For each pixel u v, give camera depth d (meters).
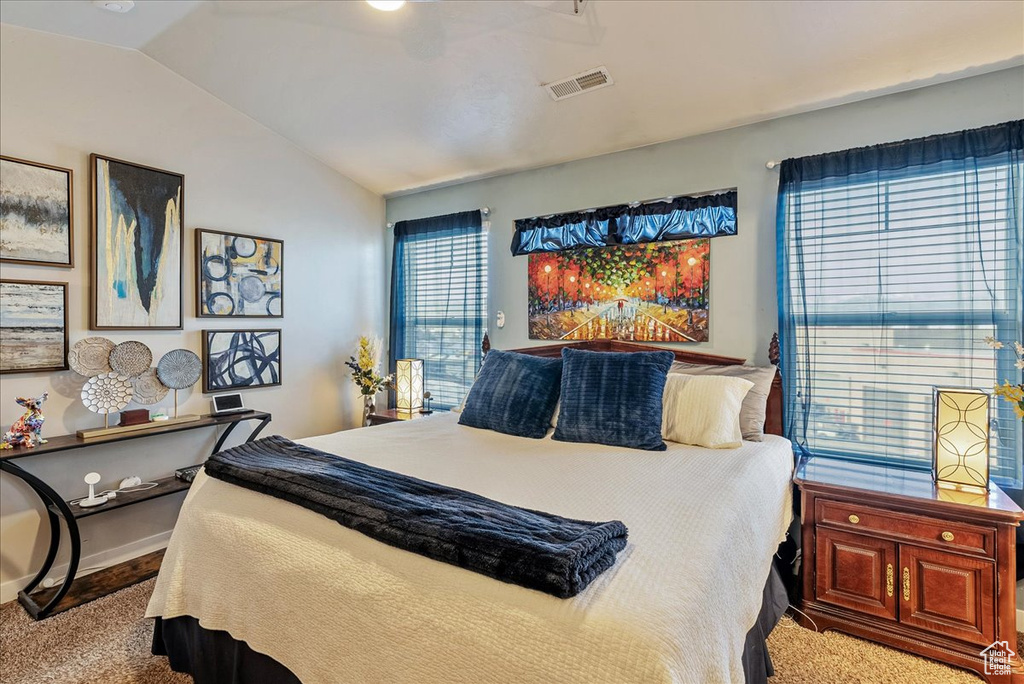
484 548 1.11
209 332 3.15
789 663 1.86
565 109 2.79
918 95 2.30
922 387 2.27
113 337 2.71
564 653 0.93
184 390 3.03
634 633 0.91
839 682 1.76
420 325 4.10
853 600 2.01
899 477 2.16
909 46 2.06
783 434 2.56
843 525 2.03
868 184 2.38
